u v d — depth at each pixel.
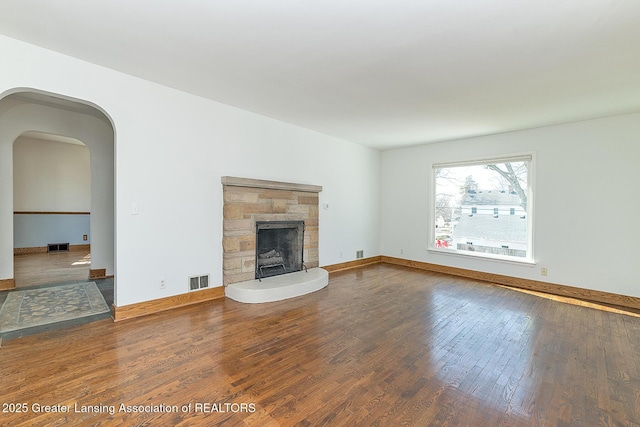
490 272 4.85
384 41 2.23
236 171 3.88
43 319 2.97
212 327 2.85
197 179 3.51
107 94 2.84
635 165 3.69
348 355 2.38
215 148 3.66
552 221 4.27
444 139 5.29
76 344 2.46
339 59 2.52
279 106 3.76
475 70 2.66
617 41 2.14
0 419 1.60
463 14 1.88
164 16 1.98
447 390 1.94
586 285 4.00
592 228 3.97
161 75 2.94
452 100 3.39
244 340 2.59
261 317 3.12
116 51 2.49
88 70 2.71
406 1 1.77
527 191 4.54
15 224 6.57
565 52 2.31
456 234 5.37
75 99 2.69
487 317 3.25
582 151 4.04
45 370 2.08
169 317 3.07
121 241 2.96
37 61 2.45
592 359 2.37
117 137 2.91
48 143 6.94
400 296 3.96
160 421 1.61
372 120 4.24
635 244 3.68
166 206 3.26
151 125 3.13
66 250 7.12
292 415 1.68
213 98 3.54
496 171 4.91
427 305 3.61
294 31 2.12
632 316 3.33
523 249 4.62
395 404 1.79
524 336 2.78
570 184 4.12
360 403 1.80
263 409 1.72
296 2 1.80
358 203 5.88
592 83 2.87
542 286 4.34
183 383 1.96
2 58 2.31
